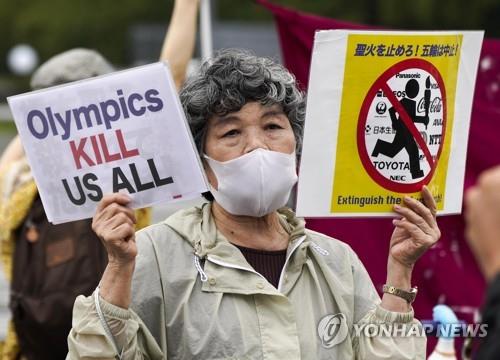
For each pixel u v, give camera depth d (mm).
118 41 50562
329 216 4445
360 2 40500
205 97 4387
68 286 5816
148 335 4301
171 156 4262
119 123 4266
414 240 4422
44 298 5836
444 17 35938
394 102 4441
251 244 4480
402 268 4473
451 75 4520
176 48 6359
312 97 4391
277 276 4457
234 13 44938
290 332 4309
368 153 4441
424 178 4480
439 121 4500
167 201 4273
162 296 4355
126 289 4191
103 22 50812
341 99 4406
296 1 41188
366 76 4410
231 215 4496
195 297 4348
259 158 4316
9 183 6023
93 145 4270
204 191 4270
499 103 6430
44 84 6348
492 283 3145
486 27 36188
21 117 4289
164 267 4387
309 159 4414
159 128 4262
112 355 4160
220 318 4305
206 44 7121
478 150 6438
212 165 4406
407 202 4445
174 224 4488
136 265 4375
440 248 6383
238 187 4344
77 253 5828
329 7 40906
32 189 5922
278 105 4426
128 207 4270
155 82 4254
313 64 4379
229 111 4371
